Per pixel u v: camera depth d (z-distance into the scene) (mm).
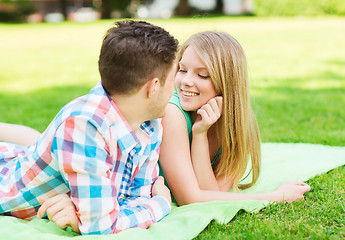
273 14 20578
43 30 16469
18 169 1825
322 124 3816
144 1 24750
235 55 2129
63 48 11297
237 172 2262
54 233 1735
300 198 2164
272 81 6379
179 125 2092
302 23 16328
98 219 1637
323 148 3010
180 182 2062
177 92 2199
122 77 1704
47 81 6883
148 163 1983
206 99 2115
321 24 15633
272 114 4242
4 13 21547
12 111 4672
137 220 1801
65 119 1640
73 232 1780
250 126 2266
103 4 24016
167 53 1745
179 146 2078
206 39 2121
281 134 3516
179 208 2020
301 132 3545
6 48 11398
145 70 1704
